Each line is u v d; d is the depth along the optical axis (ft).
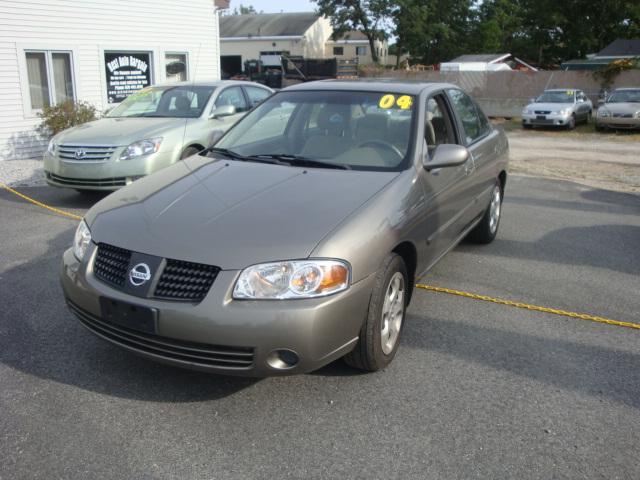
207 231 10.19
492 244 20.98
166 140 25.26
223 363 9.64
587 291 16.55
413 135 13.52
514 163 44.52
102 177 24.35
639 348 13.08
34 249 19.22
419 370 11.81
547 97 77.77
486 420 10.14
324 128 14.30
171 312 9.47
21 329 13.29
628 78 89.15
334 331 9.76
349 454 9.17
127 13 46.11
